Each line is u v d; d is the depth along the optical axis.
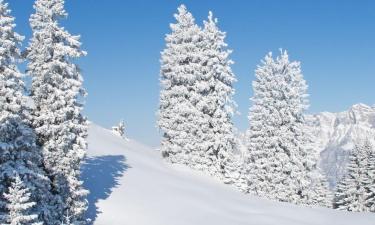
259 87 60.97
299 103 59.66
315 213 43.19
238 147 58.47
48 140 28.48
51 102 28.48
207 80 56.12
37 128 27.80
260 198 48.00
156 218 34.00
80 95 30.25
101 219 32.41
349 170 80.81
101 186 37.50
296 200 57.56
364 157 79.50
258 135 59.81
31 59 29.09
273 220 38.34
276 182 58.03
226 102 56.25
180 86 55.78
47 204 27.75
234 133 56.47
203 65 57.03
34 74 28.77
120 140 61.66
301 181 57.84
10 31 25.44
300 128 59.72
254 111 61.06
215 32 56.97
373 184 77.50
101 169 41.72
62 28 29.33
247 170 60.19
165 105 57.34
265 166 58.66
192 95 54.91
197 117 54.62
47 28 28.84
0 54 25.08
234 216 37.81
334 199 85.75
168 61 58.28
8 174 24.44
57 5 29.16
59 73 29.20
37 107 28.66
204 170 53.91
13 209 22.33
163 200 37.81
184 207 37.28
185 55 56.19
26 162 26.23
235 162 56.25
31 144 26.34
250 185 59.53
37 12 29.19
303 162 59.31
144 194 38.16
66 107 28.62
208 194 42.91
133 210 34.47
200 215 36.31
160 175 45.19
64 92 28.77
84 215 30.58
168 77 56.91
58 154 28.28
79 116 30.17
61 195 28.80
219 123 55.44
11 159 25.34
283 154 58.00
